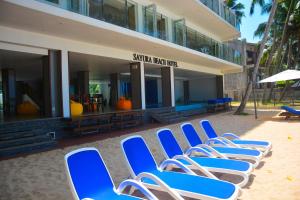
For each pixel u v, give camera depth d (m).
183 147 8.72
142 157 4.72
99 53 13.16
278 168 5.89
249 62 36.91
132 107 16.14
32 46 10.49
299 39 31.72
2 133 8.93
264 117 16.69
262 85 38.91
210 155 5.60
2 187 5.23
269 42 37.03
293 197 4.37
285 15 30.56
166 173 4.51
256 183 5.04
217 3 21.06
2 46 9.61
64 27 9.98
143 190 3.59
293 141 8.73
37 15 8.55
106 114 12.47
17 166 6.75
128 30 11.75
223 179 5.25
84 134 11.51
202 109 22.14
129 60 15.14
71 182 3.28
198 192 3.68
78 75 19.48
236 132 11.20
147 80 29.22
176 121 16.34
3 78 15.59
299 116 15.14
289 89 32.72
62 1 9.34
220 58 22.59
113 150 8.34
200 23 21.55
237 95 36.53
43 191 4.99
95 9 10.77
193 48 18.83
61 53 11.32
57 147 9.09
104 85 31.84
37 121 10.14
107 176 3.81
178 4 16.80
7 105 15.33
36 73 19.19
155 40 13.54
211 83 29.55
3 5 7.61
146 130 12.84
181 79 31.33
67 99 11.38
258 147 6.92
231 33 25.55
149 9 14.83
